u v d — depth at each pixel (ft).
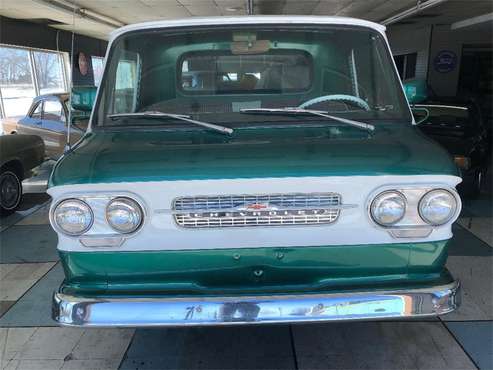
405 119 9.95
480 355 10.34
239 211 7.77
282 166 7.77
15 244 17.63
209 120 9.78
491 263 15.08
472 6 39.22
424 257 8.14
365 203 7.83
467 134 23.00
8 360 10.47
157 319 7.75
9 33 44.93
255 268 8.12
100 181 7.66
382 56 10.56
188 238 7.88
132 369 10.11
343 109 10.19
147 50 10.47
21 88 49.16
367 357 10.35
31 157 22.34
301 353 10.53
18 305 12.91
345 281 8.25
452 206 7.91
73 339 11.23
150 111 10.16
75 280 8.25
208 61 10.50
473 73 53.42
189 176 7.63
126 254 7.99
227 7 41.45
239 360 10.33
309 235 7.92
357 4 39.83
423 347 10.66
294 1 38.81
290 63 10.55
